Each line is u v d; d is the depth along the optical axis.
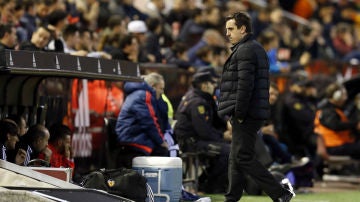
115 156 34.72
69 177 27.30
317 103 53.47
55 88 35.12
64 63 29.34
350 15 73.69
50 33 35.72
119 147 34.59
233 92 29.09
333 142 47.16
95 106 37.22
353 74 57.81
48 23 39.00
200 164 37.31
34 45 34.75
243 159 29.11
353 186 44.75
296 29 68.31
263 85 29.09
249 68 28.67
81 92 36.50
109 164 34.81
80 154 36.50
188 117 37.00
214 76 38.97
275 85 41.88
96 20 47.19
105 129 36.47
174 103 40.56
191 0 57.09
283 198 29.14
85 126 36.75
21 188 23.94
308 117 44.00
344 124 46.72
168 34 49.25
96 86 37.22
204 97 37.31
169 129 35.94
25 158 29.34
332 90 47.09
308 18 72.56
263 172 29.09
